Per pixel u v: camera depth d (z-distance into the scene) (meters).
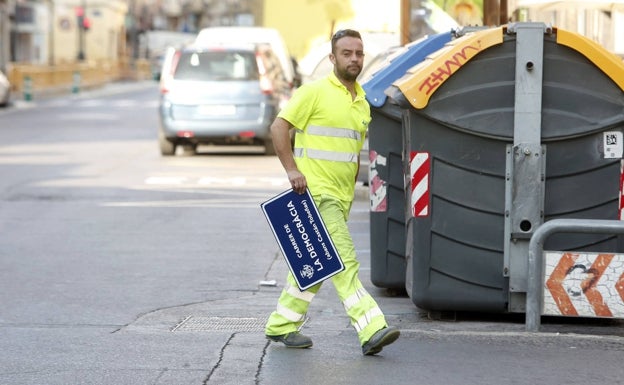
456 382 10.72
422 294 13.30
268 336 12.11
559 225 12.50
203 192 26.52
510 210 13.06
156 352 11.91
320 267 11.68
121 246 19.34
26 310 14.35
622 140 12.95
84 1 126.81
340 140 11.70
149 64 133.88
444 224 13.17
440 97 12.91
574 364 11.38
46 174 30.22
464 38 13.02
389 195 14.91
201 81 34.88
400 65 14.62
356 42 11.71
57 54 135.12
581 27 35.72
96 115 58.66
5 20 96.88
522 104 12.86
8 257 18.25
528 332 12.74
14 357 11.74
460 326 13.36
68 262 17.83
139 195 25.94
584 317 13.43
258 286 16.09
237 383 10.68
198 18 183.25
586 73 12.90
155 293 15.54
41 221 22.09
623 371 11.12
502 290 13.22
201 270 17.27
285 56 37.88
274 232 11.67
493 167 13.05
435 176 13.11
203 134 34.69
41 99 78.88
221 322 13.72
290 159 11.66
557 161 13.00
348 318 13.97
